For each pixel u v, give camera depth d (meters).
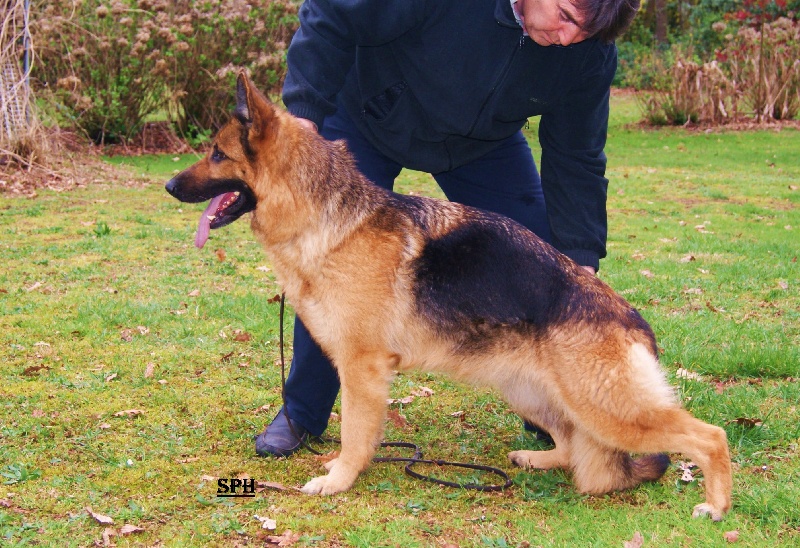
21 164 11.94
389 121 4.09
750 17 22.48
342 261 3.64
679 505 3.69
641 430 3.54
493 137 4.18
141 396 4.88
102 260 8.08
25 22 11.74
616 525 3.51
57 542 3.28
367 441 3.80
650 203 12.06
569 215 4.33
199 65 14.75
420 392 5.18
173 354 5.61
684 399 4.79
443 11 3.71
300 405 4.30
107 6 14.20
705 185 13.62
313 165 3.69
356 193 3.73
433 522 3.56
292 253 3.72
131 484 3.79
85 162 13.13
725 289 7.42
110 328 6.08
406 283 3.66
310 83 3.82
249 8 14.82
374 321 3.65
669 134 19.89
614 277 7.71
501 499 3.82
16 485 3.74
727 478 3.52
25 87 11.94
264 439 4.22
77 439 4.24
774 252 8.92
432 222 3.76
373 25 3.70
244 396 4.95
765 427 4.41
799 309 6.80
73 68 14.00
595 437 3.66
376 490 3.86
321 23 3.76
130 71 14.25
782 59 20.53
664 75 22.02
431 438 4.57
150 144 15.40
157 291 7.09
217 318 6.41
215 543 3.32
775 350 5.46
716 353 5.52
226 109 15.35
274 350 5.78
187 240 9.02
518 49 3.72
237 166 3.72
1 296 6.76
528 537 3.42
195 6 14.56
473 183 4.54
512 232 3.74
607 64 3.97
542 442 4.53
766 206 11.88
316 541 3.36
